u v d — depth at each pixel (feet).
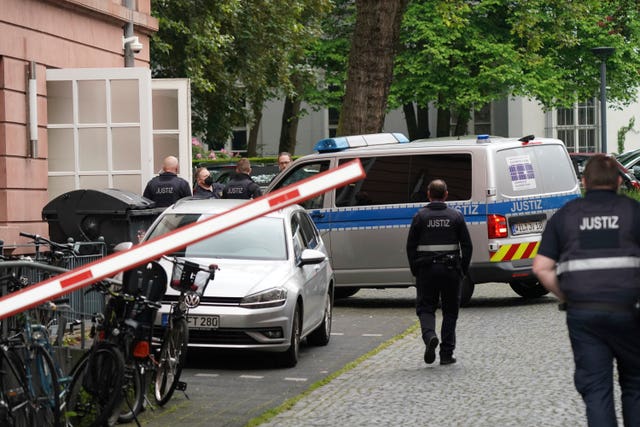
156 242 15.37
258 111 134.00
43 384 26.32
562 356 41.86
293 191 14.70
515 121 186.60
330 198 62.44
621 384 22.79
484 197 59.31
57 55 65.82
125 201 52.85
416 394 34.76
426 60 153.17
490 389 35.42
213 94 124.16
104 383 27.71
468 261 40.96
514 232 59.52
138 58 78.18
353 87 85.87
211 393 35.58
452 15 102.42
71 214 53.21
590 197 22.62
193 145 134.00
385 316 57.98
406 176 61.21
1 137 60.70
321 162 63.82
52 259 35.70
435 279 40.57
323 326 46.98
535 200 60.34
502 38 153.69
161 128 70.64
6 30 60.49
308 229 48.47
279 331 40.34
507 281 60.08
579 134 191.52
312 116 191.52
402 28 153.69
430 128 186.39
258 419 30.71
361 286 61.93
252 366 41.57
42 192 63.87
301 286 42.22
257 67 123.44
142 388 30.12
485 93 153.69
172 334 32.91
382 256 61.31
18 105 61.82
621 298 21.88
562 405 32.45
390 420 30.66
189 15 112.98
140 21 77.10
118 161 64.23
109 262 15.64
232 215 14.99
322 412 31.94
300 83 148.05
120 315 29.25
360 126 85.40
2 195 60.59
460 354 43.34
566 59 158.92
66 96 64.49
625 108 195.93
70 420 27.66
